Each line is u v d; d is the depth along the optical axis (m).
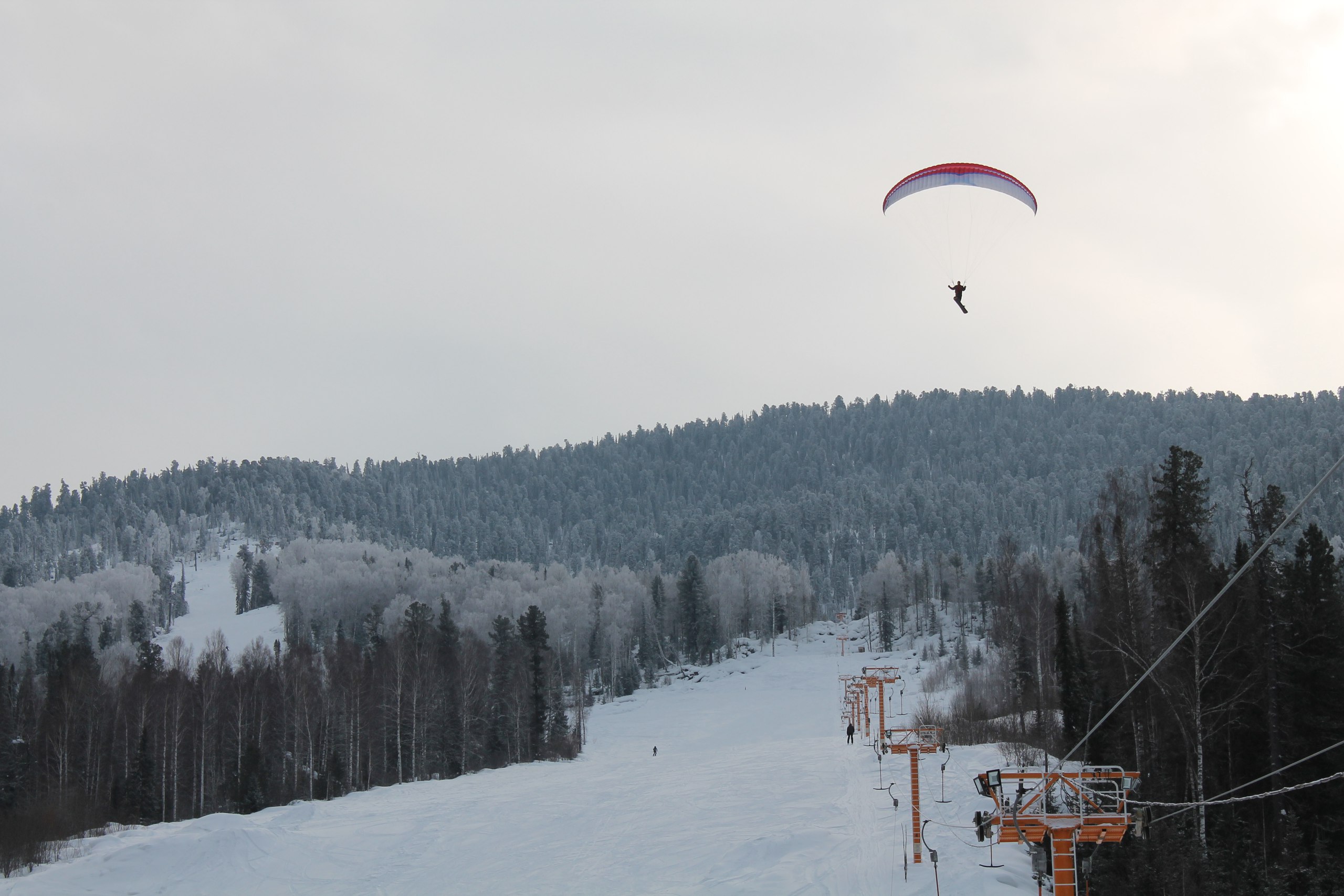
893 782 61.97
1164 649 47.66
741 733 118.75
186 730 84.88
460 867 51.81
